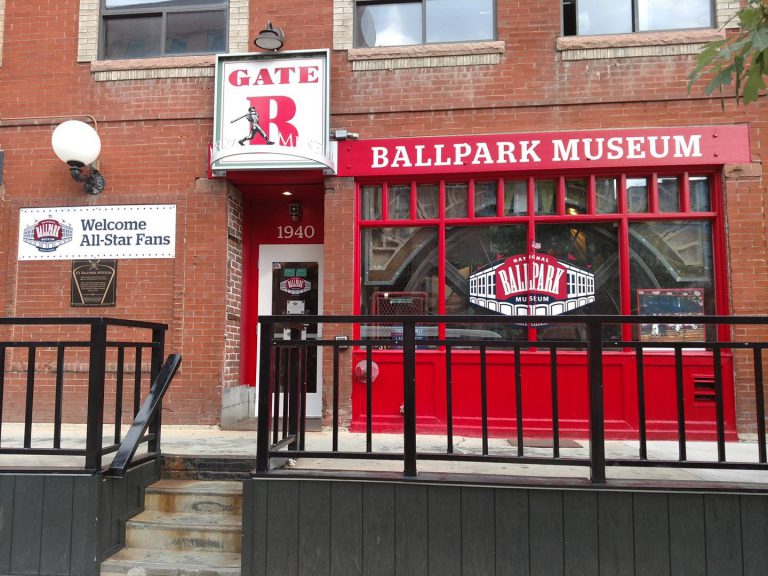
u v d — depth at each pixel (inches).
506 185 244.2
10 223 256.8
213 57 253.4
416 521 136.6
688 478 147.6
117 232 252.8
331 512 138.6
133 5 265.6
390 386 238.1
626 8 245.1
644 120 234.7
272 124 244.2
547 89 239.6
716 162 228.8
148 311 248.5
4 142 260.7
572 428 227.8
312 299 274.2
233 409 251.9
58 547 145.6
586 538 132.6
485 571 134.1
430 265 245.9
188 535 157.0
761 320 133.8
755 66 122.6
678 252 234.8
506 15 245.0
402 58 246.2
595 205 238.4
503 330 238.7
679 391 136.3
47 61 262.1
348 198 243.8
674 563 130.9
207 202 249.8
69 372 249.4
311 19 252.4
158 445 180.4
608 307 235.5
